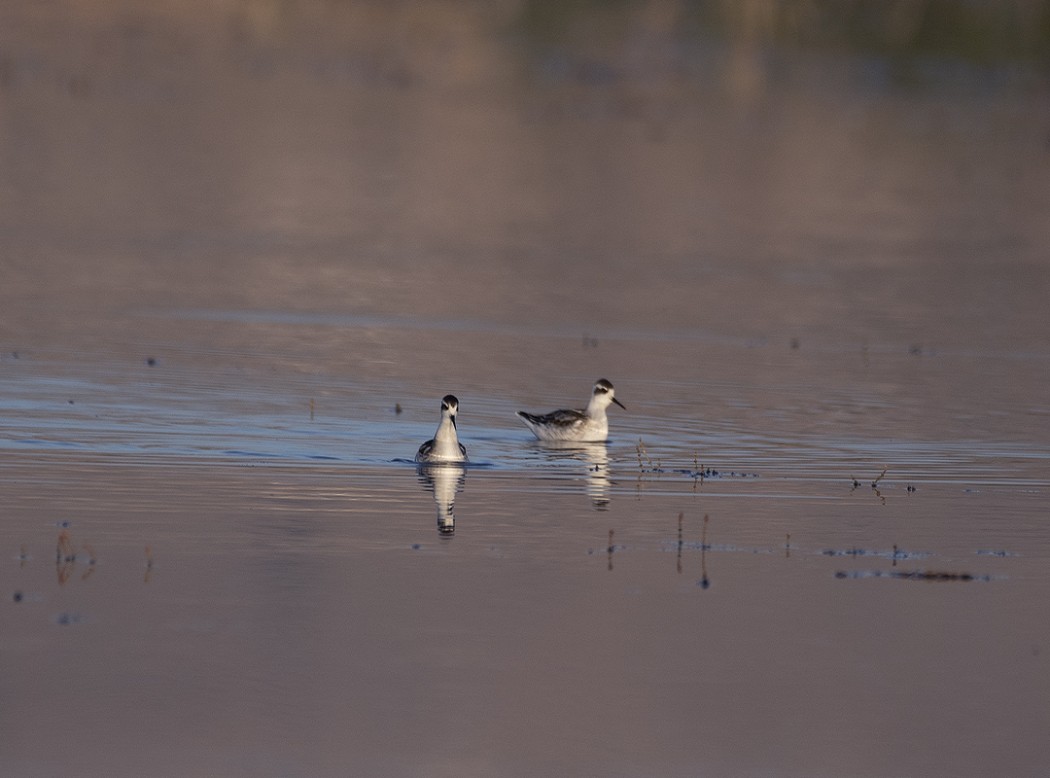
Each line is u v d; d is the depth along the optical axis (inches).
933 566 925.2
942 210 2687.0
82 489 1042.1
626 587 872.9
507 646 778.8
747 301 1927.9
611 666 757.9
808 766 662.5
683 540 967.0
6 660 739.4
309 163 2886.3
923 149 3272.6
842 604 853.8
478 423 1305.4
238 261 2057.1
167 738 668.1
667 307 1879.9
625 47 4106.8
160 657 749.9
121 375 1421.0
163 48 3919.8
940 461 1206.3
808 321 1820.9
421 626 801.6
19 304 1738.4
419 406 1352.1
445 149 3083.2
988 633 815.7
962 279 2106.3
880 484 1126.4
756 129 3417.8
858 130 3437.5
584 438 1248.2
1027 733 700.7
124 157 2849.4
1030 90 3828.7
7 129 3019.2
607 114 3518.7
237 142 3053.6
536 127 3361.2
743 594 866.1
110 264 1999.3
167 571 873.5
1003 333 1784.0
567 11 4414.4
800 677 753.6
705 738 688.4
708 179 2893.7
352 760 652.1
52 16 4116.6
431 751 665.0
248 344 1587.1
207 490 1051.3
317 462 1146.7
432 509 1026.1
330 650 765.3
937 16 4234.7
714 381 1503.4
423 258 2135.8
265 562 895.7
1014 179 3004.4
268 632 786.2
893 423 1342.3
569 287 1978.3
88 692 709.3
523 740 677.3
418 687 727.7
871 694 738.8
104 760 647.8
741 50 4104.3
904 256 2272.4
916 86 3853.3
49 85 3476.9
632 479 1128.2
